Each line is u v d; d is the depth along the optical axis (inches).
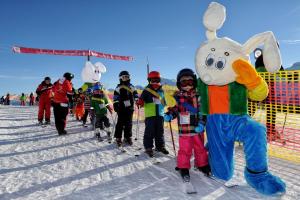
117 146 281.1
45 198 154.4
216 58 164.4
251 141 152.8
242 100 163.5
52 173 197.6
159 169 201.9
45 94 440.1
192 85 175.8
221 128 165.6
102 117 307.9
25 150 269.9
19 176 192.1
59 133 348.8
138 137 326.0
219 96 166.7
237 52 163.9
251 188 161.8
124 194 157.6
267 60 159.9
